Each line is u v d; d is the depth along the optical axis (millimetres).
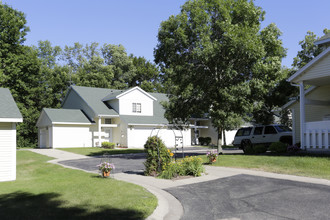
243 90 15547
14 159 12180
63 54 59719
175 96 20688
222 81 16844
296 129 19297
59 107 42812
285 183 9086
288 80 15875
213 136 39781
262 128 20703
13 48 34562
